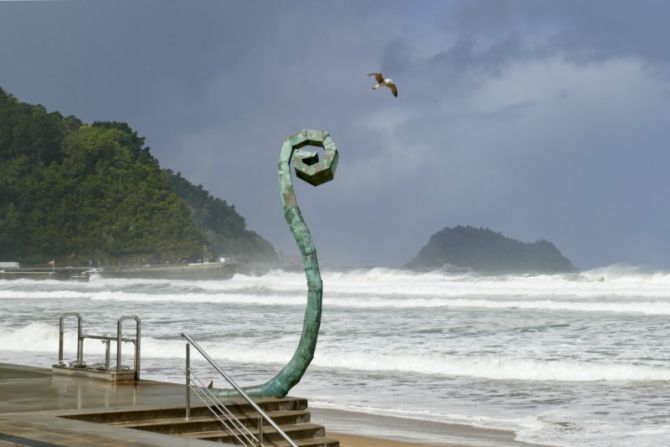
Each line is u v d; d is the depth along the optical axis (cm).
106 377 1497
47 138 19088
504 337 3275
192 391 1333
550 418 1692
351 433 1547
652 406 1848
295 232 1275
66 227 17588
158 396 1302
